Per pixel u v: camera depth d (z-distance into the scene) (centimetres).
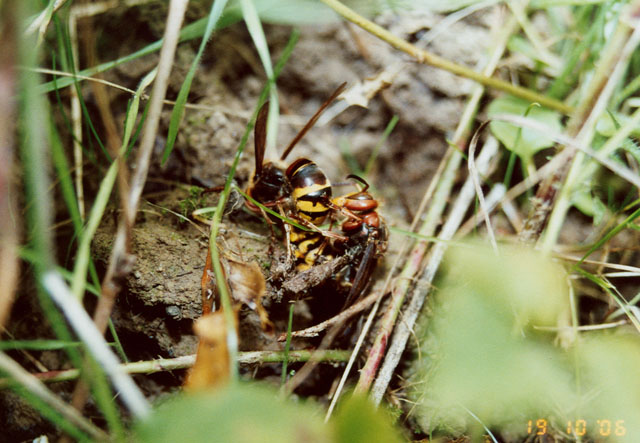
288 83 25
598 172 23
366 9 24
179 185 23
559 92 24
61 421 18
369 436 16
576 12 25
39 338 21
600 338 21
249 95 25
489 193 24
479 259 20
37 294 21
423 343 22
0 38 16
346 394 21
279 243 22
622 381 19
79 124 23
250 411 15
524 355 19
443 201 23
